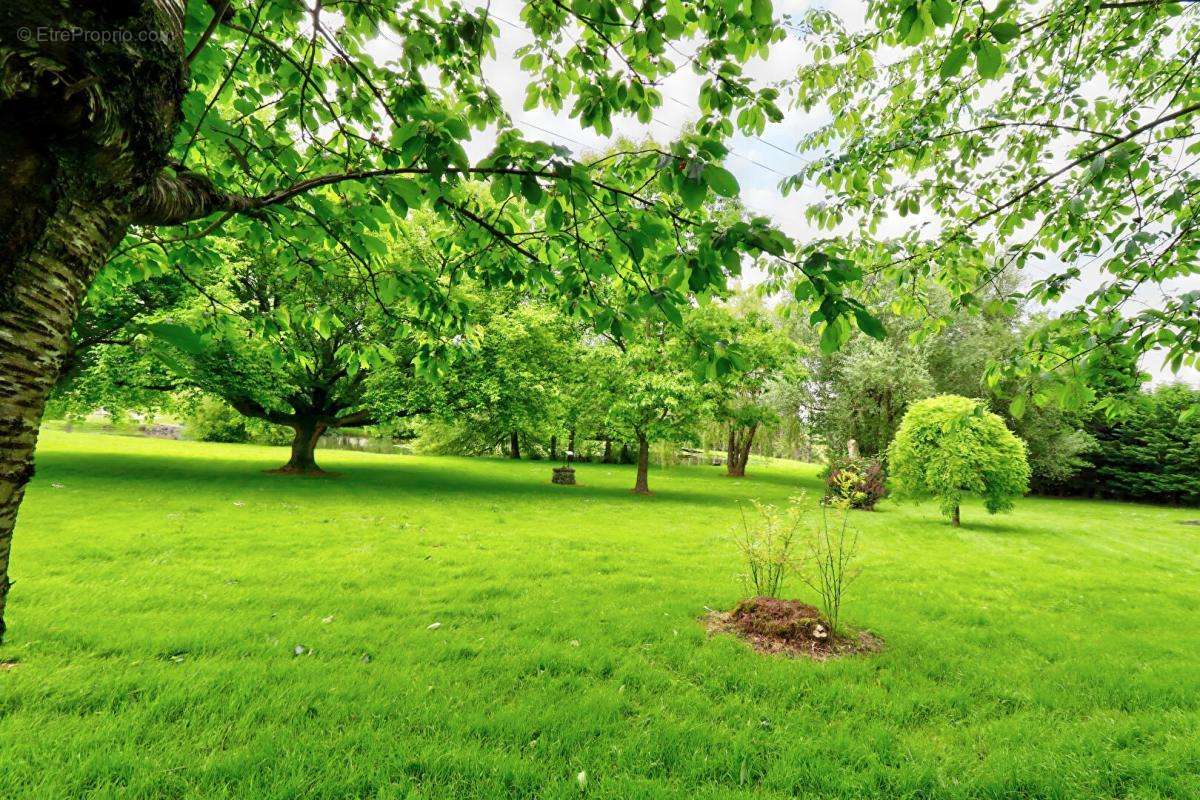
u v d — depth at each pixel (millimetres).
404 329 3170
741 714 3213
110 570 5312
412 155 1731
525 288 3377
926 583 6715
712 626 4672
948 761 2807
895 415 20578
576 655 3869
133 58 903
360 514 9617
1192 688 3699
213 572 5484
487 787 2438
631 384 15367
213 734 2672
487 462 26547
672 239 1943
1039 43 3410
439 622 4457
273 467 16641
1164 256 2752
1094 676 3893
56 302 878
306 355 3436
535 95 2521
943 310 17688
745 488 20031
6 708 2773
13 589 4582
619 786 2480
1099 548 9859
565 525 9906
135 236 2590
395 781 2455
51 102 779
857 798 2490
